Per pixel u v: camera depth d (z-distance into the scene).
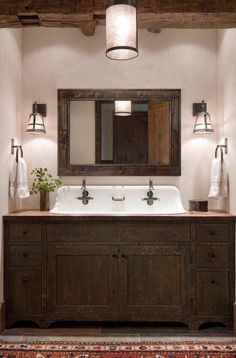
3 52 2.73
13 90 3.00
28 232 2.72
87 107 3.24
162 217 2.68
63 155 3.22
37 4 2.26
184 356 2.31
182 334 2.65
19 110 3.17
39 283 2.72
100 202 3.12
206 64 3.24
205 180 3.23
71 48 3.24
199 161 3.23
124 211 3.11
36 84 3.23
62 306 2.72
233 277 2.71
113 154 3.24
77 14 2.27
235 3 2.26
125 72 3.24
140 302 2.71
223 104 3.05
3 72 2.74
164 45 3.24
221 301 2.71
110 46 2.00
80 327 2.77
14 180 2.91
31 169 3.22
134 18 2.01
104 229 2.71
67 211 3.09
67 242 2.72
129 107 3.24
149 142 3.24
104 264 2.72
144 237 2.71
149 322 2.85
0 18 2.32
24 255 2.73
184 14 2.27
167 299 2.71
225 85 2.99
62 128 3.22
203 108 3.18
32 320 2.72
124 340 2.54
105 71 3.24
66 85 3.24
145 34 3.24
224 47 3.02
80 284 2.72
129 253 2.71
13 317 2.72
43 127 3.15
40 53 3.24
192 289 2.71
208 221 2.71
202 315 2.71
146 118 3.25
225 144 2.99
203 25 2.46
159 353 2.35
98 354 2.33
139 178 3.24
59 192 3.10
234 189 2.77
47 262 2.72
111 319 2.71
